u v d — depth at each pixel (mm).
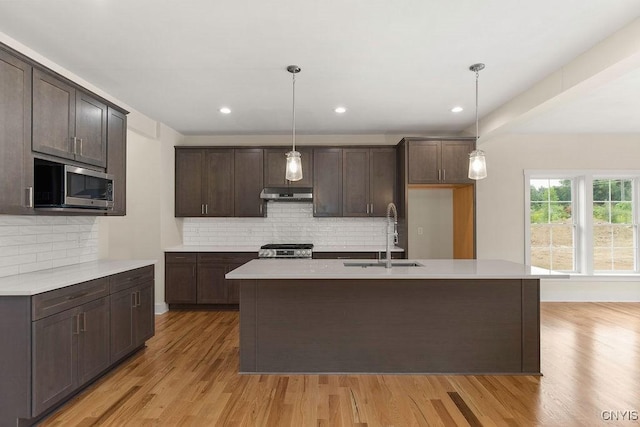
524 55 3143
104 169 3504
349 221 5992
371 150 5699
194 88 3906
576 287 5930
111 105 3594
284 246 5578
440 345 3229
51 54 3107
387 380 3096
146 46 2977
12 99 2514
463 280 3225
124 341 3391
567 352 3717
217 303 5410
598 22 2633
